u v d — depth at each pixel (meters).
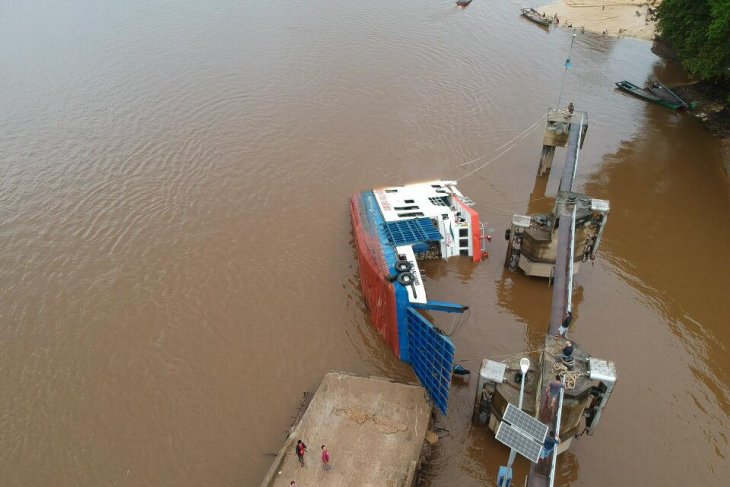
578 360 27.03
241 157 54.31
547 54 74.19
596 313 37.88
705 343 35.75
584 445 29.72
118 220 46.69
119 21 84.69
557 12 89.00
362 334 36.59
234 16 85.69
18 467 29.75
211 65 70.88
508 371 28.80
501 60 72.19
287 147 55.78
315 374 34.06
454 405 31.81
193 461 29.67
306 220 46.53
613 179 51.25
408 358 34.31
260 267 41.94
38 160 53.88
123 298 39.53
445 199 44.41
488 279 40.75
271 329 37.06
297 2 90.62
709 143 56.31
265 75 68.50
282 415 31.78
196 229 45.69
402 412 29.44
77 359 35.41
